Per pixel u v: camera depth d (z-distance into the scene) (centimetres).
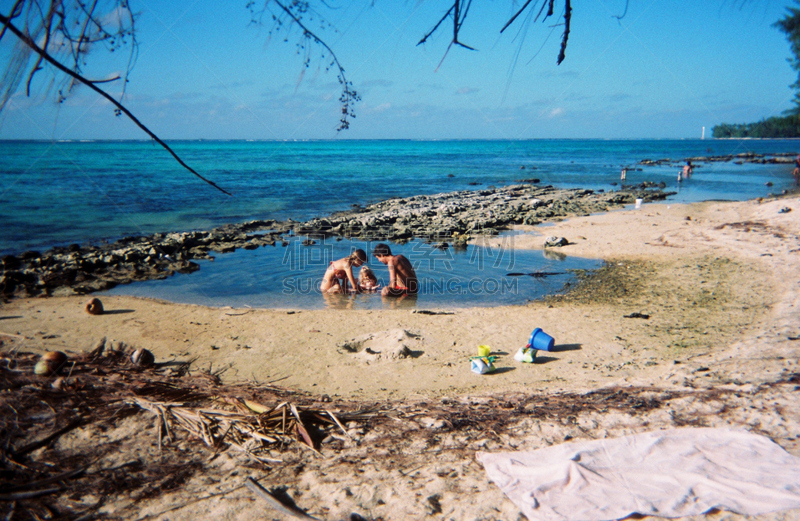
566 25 175
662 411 452
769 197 2503
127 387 507
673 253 1279
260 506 333
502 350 689
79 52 154
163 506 336
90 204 2352
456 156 8419
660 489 324
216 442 422
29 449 397
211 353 681
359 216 2066
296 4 172
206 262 1293
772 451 361
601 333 750
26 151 7506
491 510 317
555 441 409
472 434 431
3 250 1449
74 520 323
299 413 456
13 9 145
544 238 1570
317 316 860
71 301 942
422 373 613
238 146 13562
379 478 364
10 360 552
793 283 942
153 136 171
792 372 524
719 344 670
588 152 10125
